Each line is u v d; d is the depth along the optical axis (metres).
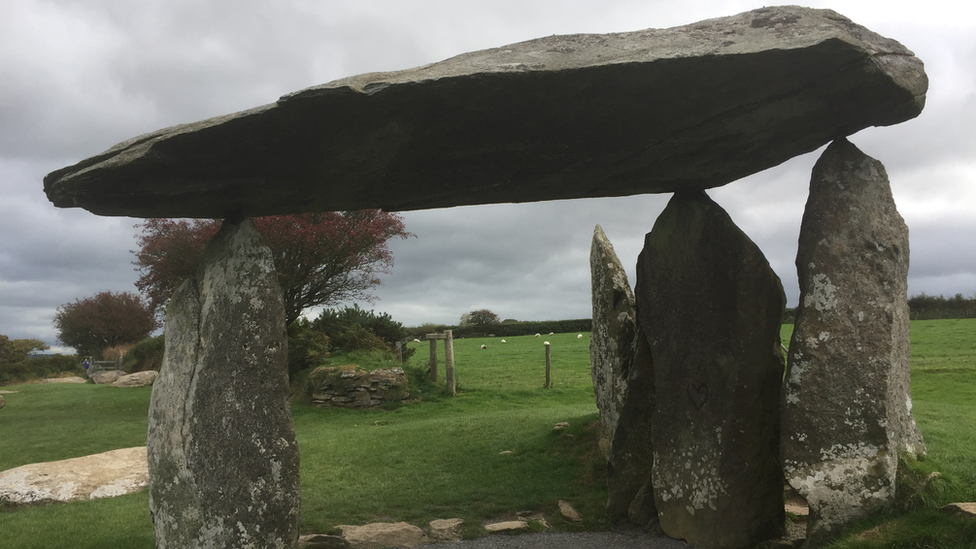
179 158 4.88
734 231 6.14
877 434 4.91
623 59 4.46
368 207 6.23
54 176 5.21
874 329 5.04
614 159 5.49
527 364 22.09
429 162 5.28
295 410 15.23
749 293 5.98
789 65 4.55
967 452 6.54
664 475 6.36
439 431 10.62
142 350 29.17
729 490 5.87
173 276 17.92
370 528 6.53
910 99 4.96
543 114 4.81
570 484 7.86
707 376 6.16
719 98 4.82
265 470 5.12
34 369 33.16
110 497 8.10
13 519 7.01
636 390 7.02
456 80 4.38
